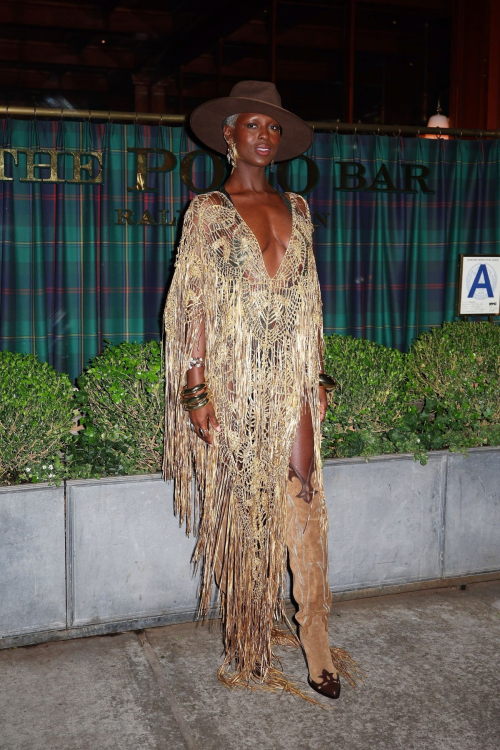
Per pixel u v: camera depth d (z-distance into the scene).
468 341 3.43
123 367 2.84
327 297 4.08
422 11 6.46
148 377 2.77
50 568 2.59
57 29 9.16
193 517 2.69
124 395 2.74
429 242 4.24
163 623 2.77
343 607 2.94
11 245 3.56
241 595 2.38
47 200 3.61
